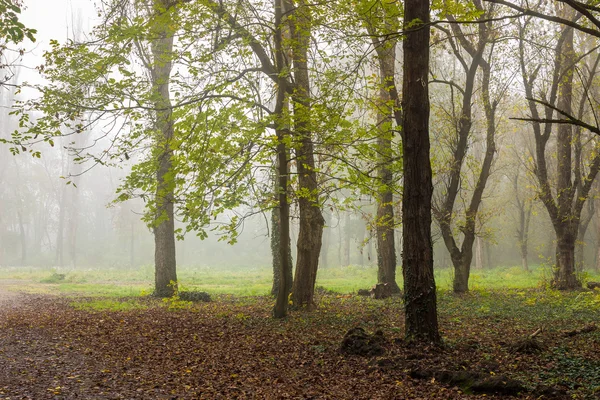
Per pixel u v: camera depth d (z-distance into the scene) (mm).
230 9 12969
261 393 7875
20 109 10953
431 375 8430
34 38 8688
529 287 26188
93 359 9898
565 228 24094
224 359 10062
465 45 20297
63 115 11547
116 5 12812
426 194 10508
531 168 29562
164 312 17016
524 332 12430
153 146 13328
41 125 11039
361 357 9969
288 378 8727
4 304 20078
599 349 9891
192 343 11570
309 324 13930
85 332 12852
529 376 8320
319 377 8734
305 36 13086
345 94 12383
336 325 13781
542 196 24453
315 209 16781
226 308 18078
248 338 12070
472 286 25922
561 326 13273
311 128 12555
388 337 11648
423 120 10484
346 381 8477
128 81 11883
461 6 10000
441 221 21812
